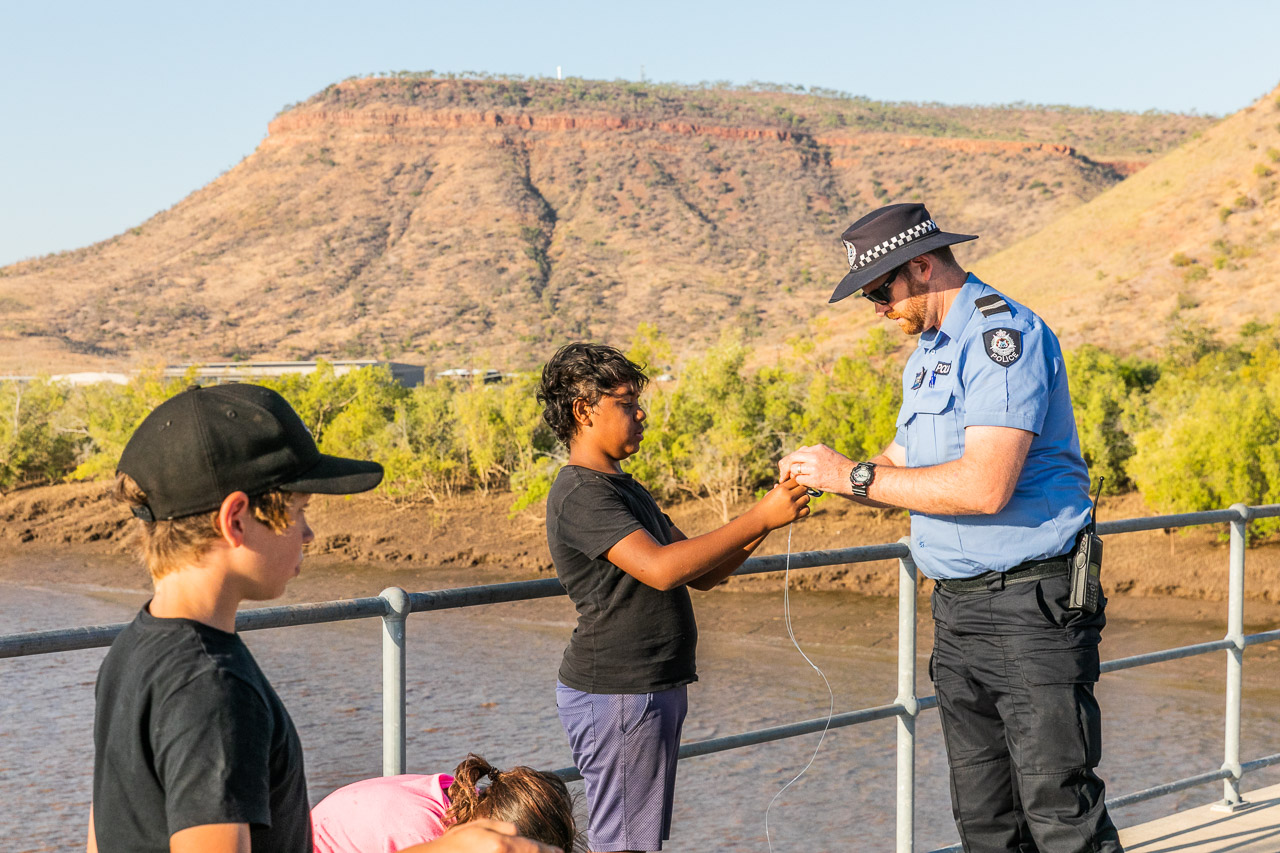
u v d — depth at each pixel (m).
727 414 29.19
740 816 10.55
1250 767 4.46
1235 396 23.69
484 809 1.83
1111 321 91.88
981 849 2.77
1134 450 27.42
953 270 2.63
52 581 30.42
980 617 2.58
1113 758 12.46
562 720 2.42
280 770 1.34
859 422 28.61
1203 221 105.25
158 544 1.35
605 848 2.37
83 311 185.12
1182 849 3.92
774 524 2.44
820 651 19.91
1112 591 22.45
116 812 1.28
